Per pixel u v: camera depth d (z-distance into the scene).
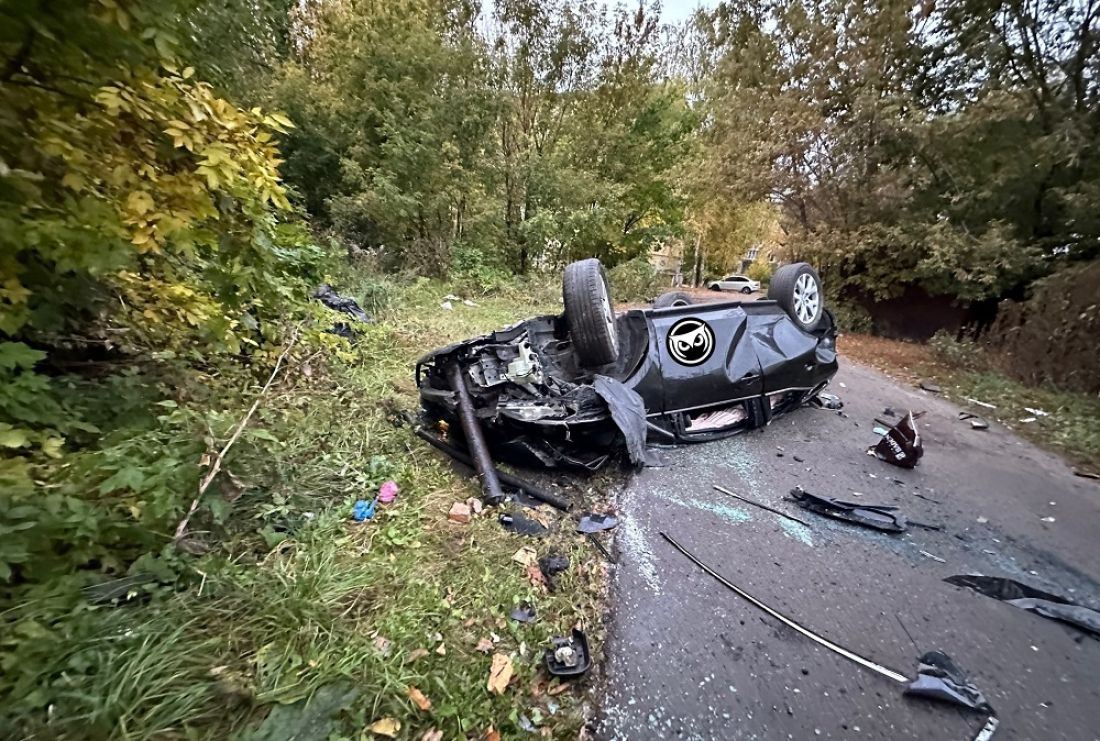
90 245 1.85
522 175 13.37
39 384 2.05
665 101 16.42
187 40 2.10
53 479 1.96
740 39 12.16
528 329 4.48
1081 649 2.36
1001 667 2.22
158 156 2.01
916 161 9.61
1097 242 7.74
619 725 1.87
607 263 19.23
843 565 2.88
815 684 2.09
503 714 1.85
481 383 3.76
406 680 1.89
